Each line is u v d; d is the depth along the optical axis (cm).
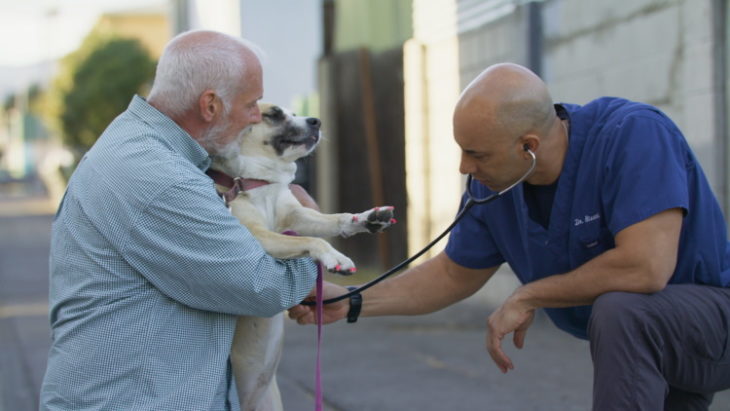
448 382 441
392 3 800
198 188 195
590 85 542
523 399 403
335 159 913
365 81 850
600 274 211
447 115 705
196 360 197
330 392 434
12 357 557
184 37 210
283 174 257
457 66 688
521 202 234
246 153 251
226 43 210
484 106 215
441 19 711
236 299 196
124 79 2373
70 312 196
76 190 199
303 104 1127
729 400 371
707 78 448
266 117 254
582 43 546
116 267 192
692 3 454
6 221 1944
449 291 265
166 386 192
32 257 1220
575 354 485
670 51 473
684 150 222
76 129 2442
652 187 209
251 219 238
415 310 265
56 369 196
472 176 240
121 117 207
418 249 752
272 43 1112
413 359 497
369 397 420
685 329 208
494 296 621
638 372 201
